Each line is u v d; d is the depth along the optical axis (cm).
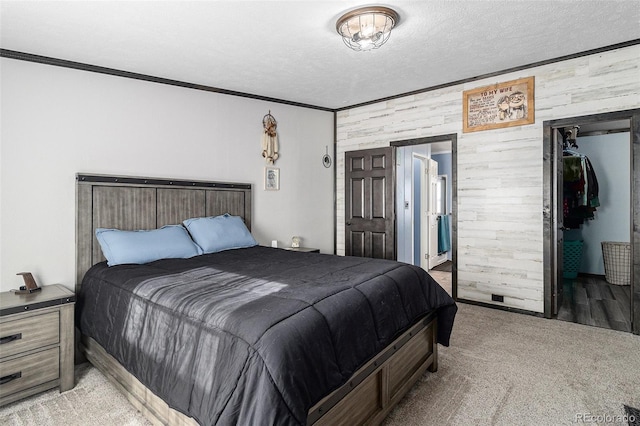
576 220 532
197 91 376
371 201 476
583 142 557
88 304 244
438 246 702
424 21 256
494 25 265
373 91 428
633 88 301
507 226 369
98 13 229
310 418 133
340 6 232
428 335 239
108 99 314
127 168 324
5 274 261
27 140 272
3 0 210
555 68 337
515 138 362
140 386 192
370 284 197
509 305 370
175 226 326
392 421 188
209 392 133
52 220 282
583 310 372
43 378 220
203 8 229
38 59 279
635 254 303
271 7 231
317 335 142
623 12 248
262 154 434
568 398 207
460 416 191
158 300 181
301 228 480
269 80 374
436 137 417
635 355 263
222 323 144
